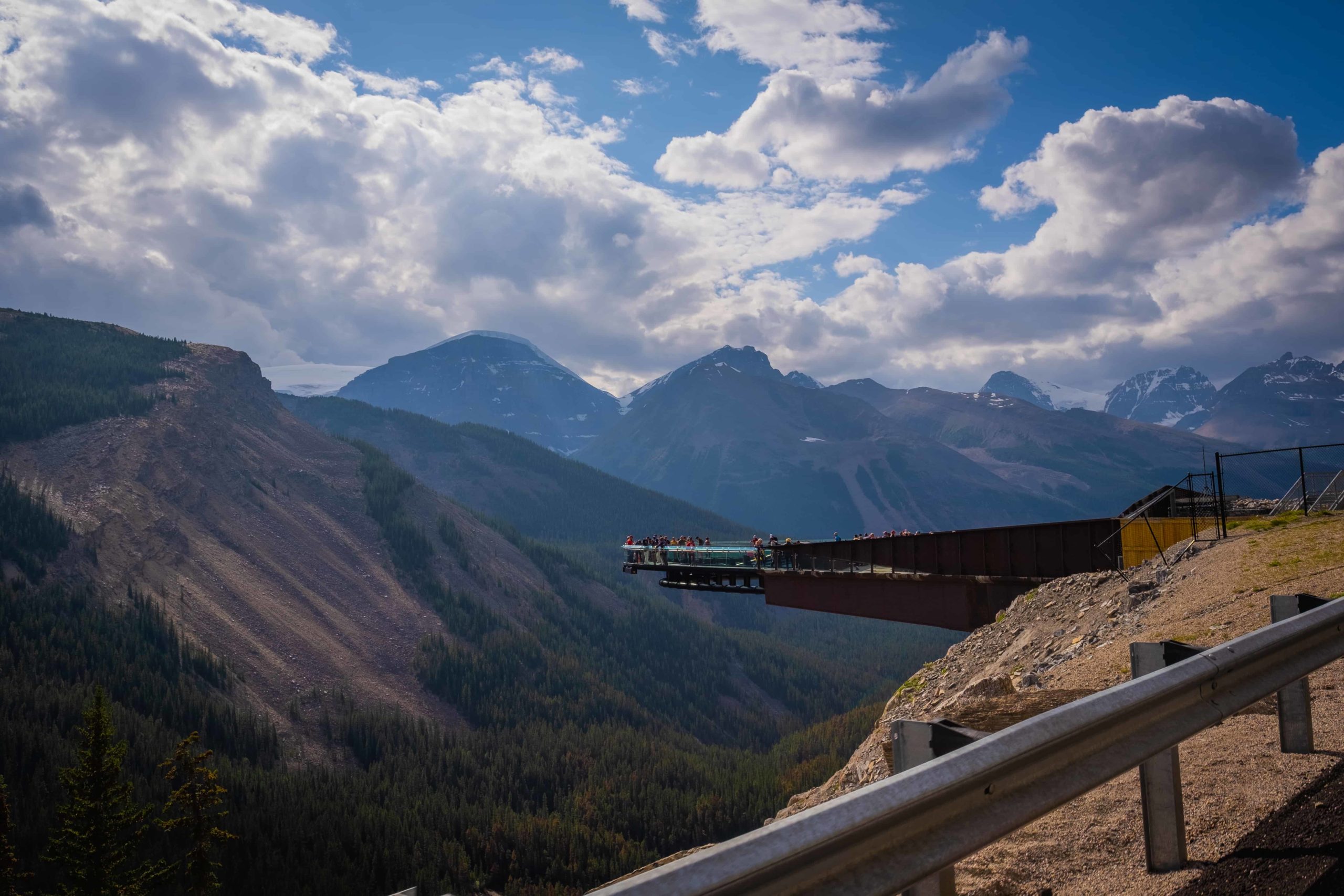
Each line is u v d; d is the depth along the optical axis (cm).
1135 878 456
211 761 15562
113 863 4831
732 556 4319
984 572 3072
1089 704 394
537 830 15700
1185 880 434
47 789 12438
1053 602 2202
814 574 3809
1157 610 1599
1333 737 631
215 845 11056
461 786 18400
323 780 16600
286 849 12975
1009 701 908
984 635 2373
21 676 17250
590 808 17188
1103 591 2061
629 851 15475
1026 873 493
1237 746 648
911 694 2369
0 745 13425
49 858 4825
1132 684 425
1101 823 531
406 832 14425
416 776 18350
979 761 329
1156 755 437
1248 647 502
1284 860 425
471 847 15100
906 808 300
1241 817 502
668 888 224
